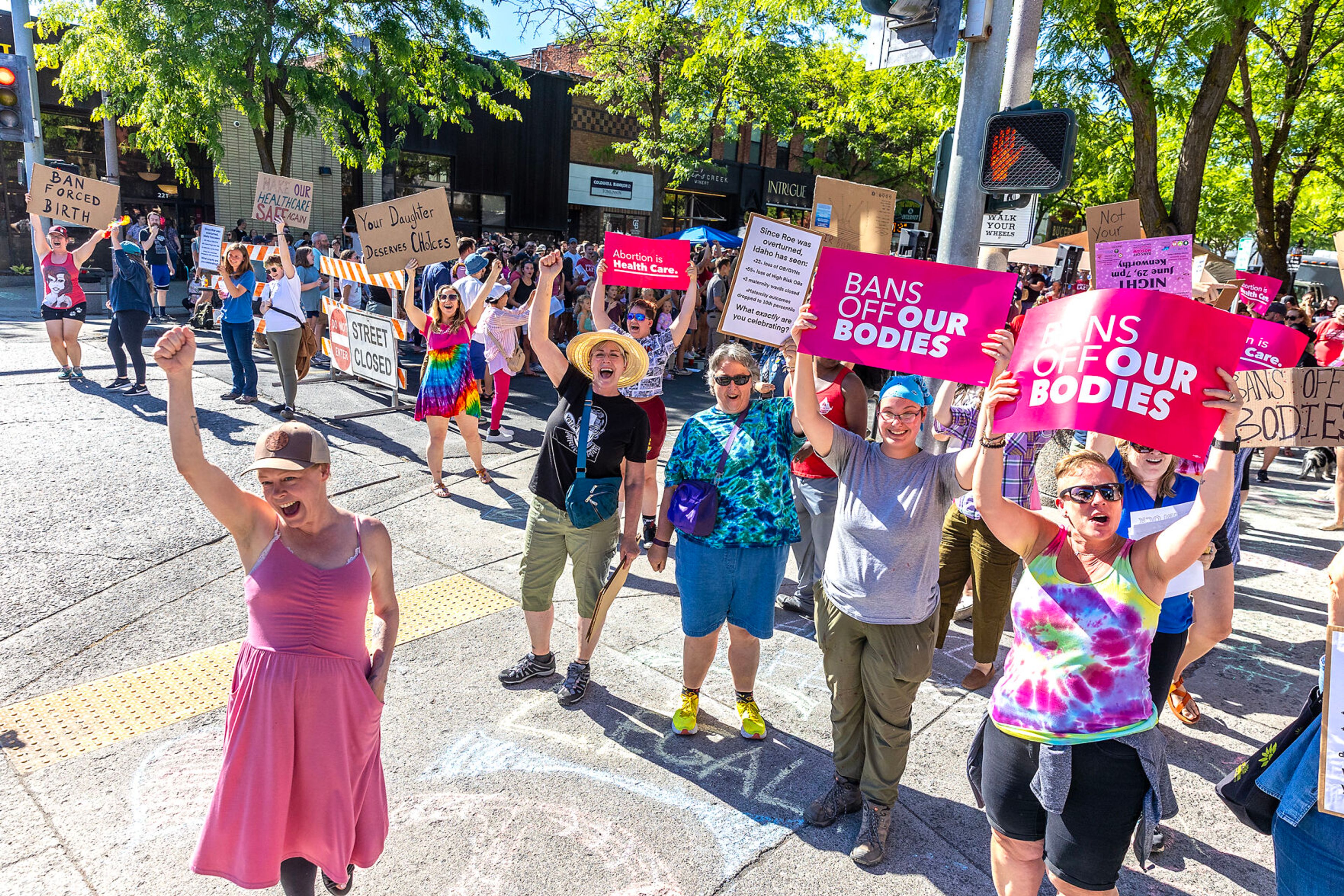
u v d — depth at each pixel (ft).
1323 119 53.21
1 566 16.71
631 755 12.26
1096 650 7.83
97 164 68.59
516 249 59.31
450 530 20.29
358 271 32.96
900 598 10.18
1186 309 7.65
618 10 64.75
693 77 64.39
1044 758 7.96
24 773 11.12
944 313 10.80
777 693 14.23
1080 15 37.63
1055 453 13.99
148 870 9.64
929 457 10.41
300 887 8.47
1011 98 19.75
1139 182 40.29
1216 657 16.34
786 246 13.32
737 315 13.50
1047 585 8.13
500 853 10.19
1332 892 7.36
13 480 20.84
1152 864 10.63
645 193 93.40
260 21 45.73
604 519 12.63
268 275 37.22
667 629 16.19
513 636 15.47
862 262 11.02
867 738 10.58
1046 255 49.83
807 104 79.46
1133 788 7.84
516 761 11.96
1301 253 111.14
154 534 18.67
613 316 38.52
